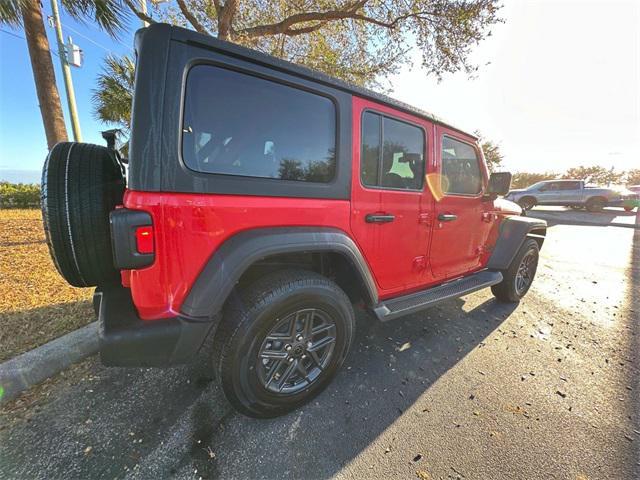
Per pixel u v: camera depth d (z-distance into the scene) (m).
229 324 1.49
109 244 1.52
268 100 1.48
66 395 1.78
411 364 2.26
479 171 2.83
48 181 1.42
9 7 3.73
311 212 1.62
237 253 1.38
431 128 2.27
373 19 5.39
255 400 1.59
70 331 2.28
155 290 1.28
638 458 1.51
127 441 1.51
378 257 2.02
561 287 4.09
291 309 1.59
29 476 1.31
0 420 1.59
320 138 1.67
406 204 2.12
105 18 4.20
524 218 3.32
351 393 1.93
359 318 2.97
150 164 1.20
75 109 7.94
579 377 2.15
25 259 3.89
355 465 1.45
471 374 2.16
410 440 1.59
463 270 2.81
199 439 1.54
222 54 1.32
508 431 1.66
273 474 1.39
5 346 2.09
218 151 1.36
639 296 3.78
